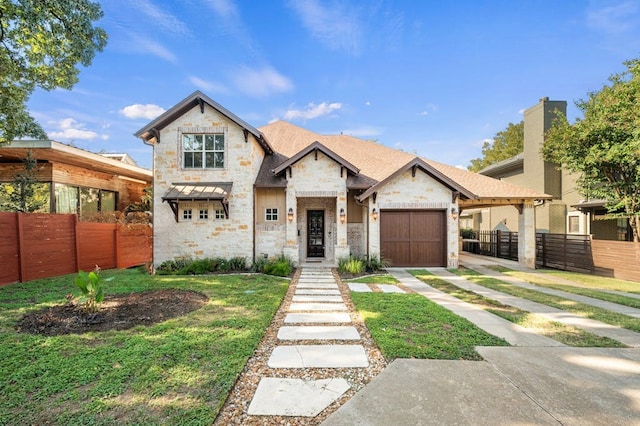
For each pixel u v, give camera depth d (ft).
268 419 9.64
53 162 42.73
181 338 15.72
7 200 40.88
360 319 19.94
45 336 15.93
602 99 39.73
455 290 29.27
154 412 9.77
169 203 40.52
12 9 28.66
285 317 20.38
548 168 61.98
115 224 43.01
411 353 14.29
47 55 34.04
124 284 29.22
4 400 10.40
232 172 42.09
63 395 10.68
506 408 10.19
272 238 43.29
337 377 12.37
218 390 11.02
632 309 22.75
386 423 9.39
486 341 15.84
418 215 43.34
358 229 46.70
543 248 47.73
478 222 88.53
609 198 43.62
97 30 34.19
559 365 13.32
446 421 9.49
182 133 42.06
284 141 57.47
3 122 32.76
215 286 28.78
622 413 9.97
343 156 53.83
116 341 15.38
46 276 32.71
